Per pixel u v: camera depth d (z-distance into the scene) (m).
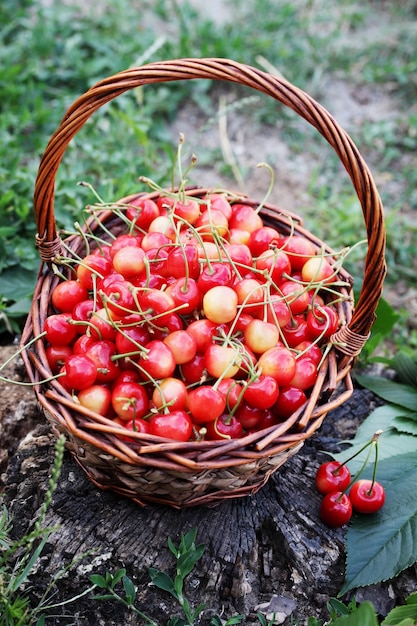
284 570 0.62
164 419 0.54
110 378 0.58
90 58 1.21
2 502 0.64
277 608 0.61
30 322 0.61
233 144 1.16
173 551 0.59
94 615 0.60
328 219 1.04
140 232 0.67
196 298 0.59
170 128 1.16
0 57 1.15
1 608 0.58
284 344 0.61
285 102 0.55
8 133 1.01
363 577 0.60
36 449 0.65
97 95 0.57
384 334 0.78
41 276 0.63
